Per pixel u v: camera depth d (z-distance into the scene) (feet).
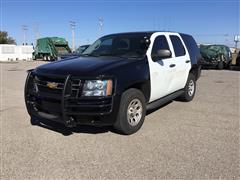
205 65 72.59
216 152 15.34
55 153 15.21
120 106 17.13
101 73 16.22
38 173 13.00
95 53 21.67
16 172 13.11
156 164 13.85
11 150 15.66
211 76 55.31
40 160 14.35
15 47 192.34
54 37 142.41
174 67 23.26
